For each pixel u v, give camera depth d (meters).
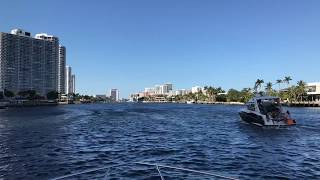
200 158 27.50
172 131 49.88
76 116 89.69
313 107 169.38
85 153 30.09
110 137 42.19
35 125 60.56
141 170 22.09
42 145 35.12
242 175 21.78
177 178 20.30
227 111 121.19
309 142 37.16
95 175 20.98
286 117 51.25
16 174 22.27
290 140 38.72
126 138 41.09
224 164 25.12
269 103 52.81
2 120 74.38
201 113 106.62
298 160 26.80
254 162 25.84
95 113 107.69
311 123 61.19
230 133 46.12
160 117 85.81
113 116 90.31
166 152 30.48
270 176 21.52
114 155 29.08
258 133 45.50
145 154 29.52
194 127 56.41
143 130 51.50
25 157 28.16
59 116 89.69
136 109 146.62
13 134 45.69
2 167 24.25
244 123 61.22
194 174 21.16
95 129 53.03
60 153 30.12
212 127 55.97
